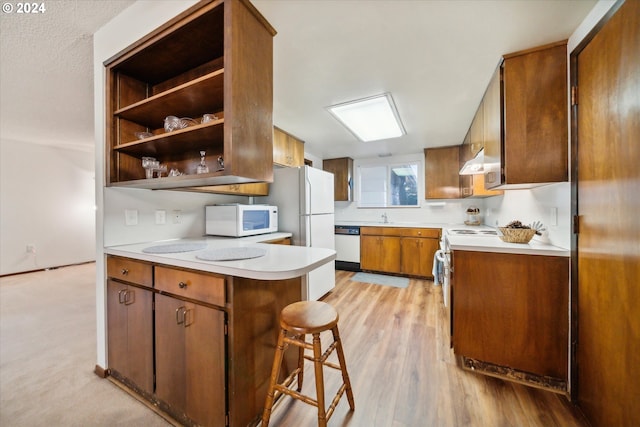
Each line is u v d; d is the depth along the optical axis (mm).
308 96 2248
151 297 1396
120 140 1736
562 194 1550
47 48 1793
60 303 2885
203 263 1190
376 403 1415
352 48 1604
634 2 989
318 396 1096
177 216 2207
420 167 4551
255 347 1239
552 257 1513
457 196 3959
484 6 1275
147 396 1433
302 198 2842
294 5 1271
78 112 2920
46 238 4422
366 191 4984
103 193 1670
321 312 1260
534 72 1580
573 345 1431
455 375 1653
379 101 2354
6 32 1613
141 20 1480
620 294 1084
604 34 1178
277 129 3080
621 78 1065
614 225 1120
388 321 2455
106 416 1334
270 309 1352
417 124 2990
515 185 1734
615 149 1108
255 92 1281
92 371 1696
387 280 3854
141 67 1666
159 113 1692
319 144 3846
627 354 1045
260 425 1260
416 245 3961
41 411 1368
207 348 1170
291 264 1146
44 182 4402
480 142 2410
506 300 1618
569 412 1354
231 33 1141
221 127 1290
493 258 1647
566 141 1506
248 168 1240
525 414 1337
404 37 1504
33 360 1823
